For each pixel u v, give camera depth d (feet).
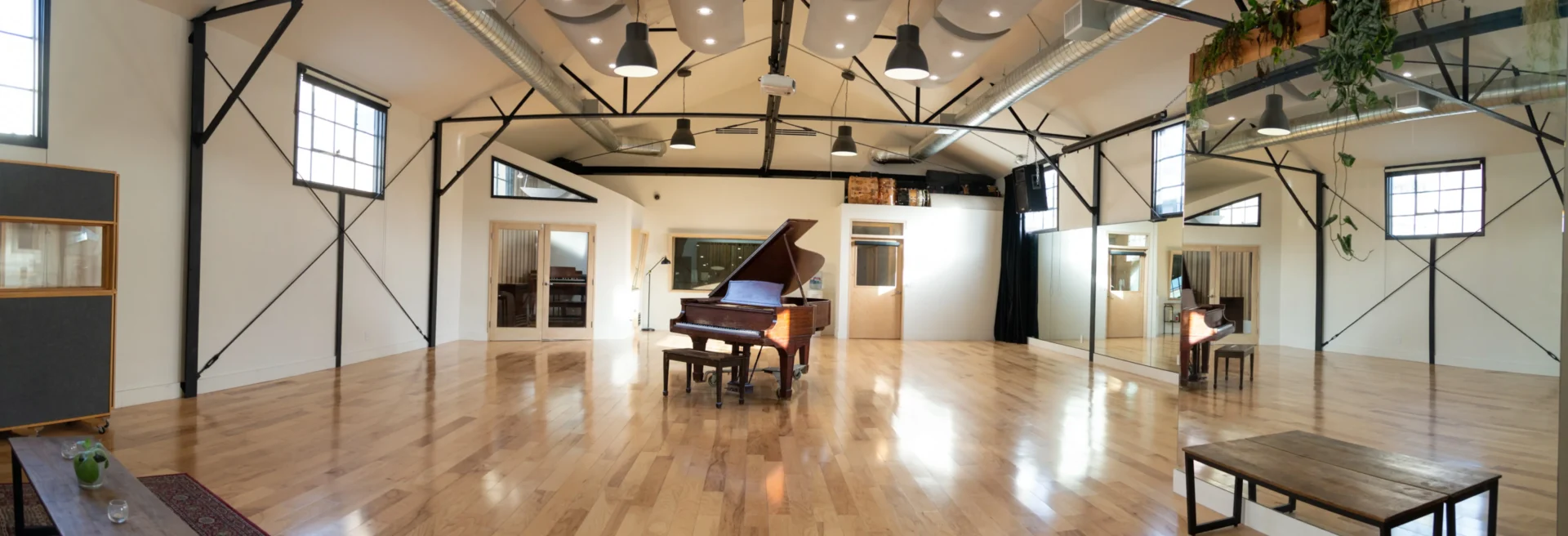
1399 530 8.89
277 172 21.88
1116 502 11.80
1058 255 35.37
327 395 19.71
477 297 34.12
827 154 42.14
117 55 17.02
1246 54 11.64
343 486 11.75
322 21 21.11
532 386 21.61
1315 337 11.10
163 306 18.34
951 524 10.66
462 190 34.04
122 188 17.22
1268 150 11.66
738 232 41.65
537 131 36.14
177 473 12.24
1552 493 8.21
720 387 19.06
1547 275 8.42
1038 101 29.76
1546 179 8.46
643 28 18.56
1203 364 12.23
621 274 35.68
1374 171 10.43
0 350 13.88
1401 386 9.91
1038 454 14.71
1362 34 9.82
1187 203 12.92
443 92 28.25
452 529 9.98
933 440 15.76
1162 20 20.33
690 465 13.43
